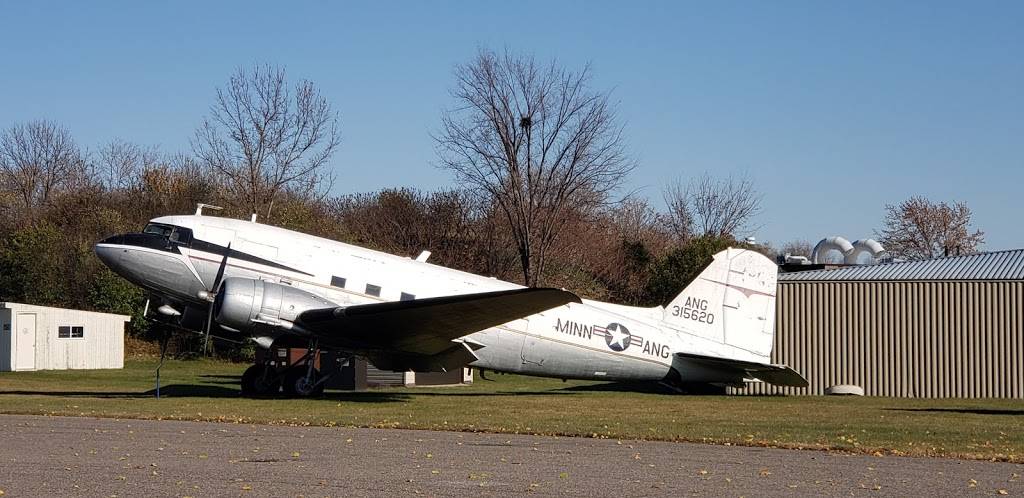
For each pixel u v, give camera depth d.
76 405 18.34
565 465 11.05
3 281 44.66
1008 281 26.88
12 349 33.91
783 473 10.59
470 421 16.42
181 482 9.41
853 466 11.19
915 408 21.56
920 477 10.38
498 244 50.16
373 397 22.58
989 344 26.89
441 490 9.25
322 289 21.31
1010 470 11.00
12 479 9.45
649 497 9.09
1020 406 22.75
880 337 27.69
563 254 48.94
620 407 20.48
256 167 47.69
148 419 15.95
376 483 9.58
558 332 23.52
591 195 46.59
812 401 24.02
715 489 9.54
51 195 60.84
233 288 20.11
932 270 28.42
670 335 24.78
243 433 13.95
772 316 25.56
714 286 25.28
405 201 54.16
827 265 32.56
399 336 21.05
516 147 44.66
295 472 10.17
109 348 36.69
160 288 21.25
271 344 20.73
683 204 67.56
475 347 21.88
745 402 23.00
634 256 53.56
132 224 49.12
